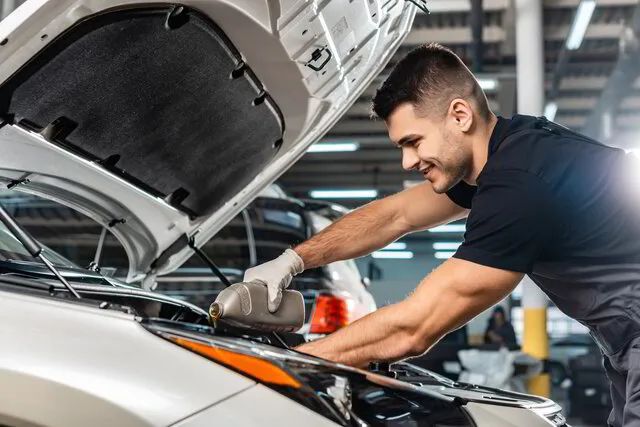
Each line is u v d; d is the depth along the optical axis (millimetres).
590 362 8195
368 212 2211
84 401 1303
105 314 1397
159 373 1335
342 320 4723
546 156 1684
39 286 1520
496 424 1615
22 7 1336
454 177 1794
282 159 2340
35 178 1942
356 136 14180
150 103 1784
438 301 1651
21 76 1489
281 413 1336
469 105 1744
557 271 1766
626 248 1703
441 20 10727
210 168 2158
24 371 1316
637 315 1707
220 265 5227
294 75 1876
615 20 11102
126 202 2154
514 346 7121
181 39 1616
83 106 1692
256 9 1612
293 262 2053
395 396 1483
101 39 1498
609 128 14172
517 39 9648
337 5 1729
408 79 1745
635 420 1689
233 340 1422
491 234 1653
